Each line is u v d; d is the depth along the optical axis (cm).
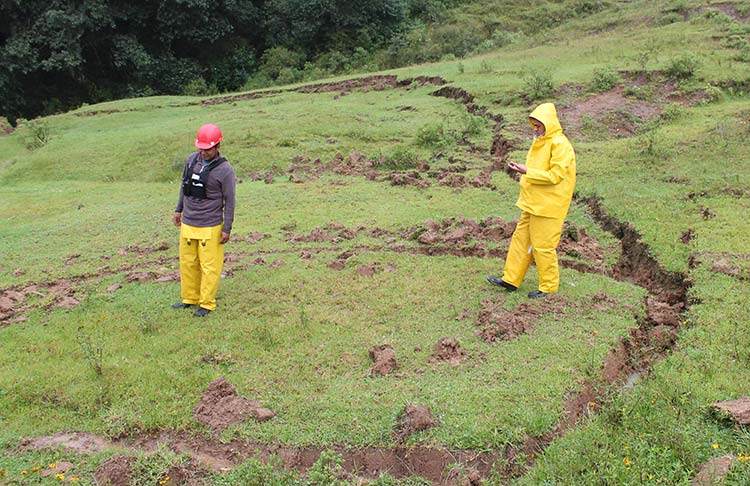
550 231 665
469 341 600
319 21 3738
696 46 1953
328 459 451
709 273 706
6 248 1013
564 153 646
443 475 438
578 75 1791
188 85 3609
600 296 683
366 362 572
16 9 3309
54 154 1792
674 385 497
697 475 398
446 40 3528
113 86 3697
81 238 1045
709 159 1117
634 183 1049
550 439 464
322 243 918
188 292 705
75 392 541
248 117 1973
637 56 1909
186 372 568
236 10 3791
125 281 812
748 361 528
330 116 1847
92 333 655
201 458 462
